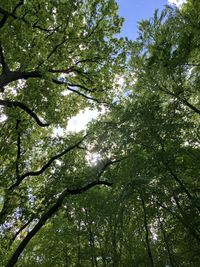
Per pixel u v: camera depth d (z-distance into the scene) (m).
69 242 27.20
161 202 14.45
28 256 28.47
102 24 15.18
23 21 12.78
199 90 11.74
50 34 14.46
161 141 12.88
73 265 28.55
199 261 16.64
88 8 15.07
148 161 12.33
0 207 16.41
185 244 16.80
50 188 15.22
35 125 16.94
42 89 14.54
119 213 11.75
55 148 16.94
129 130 12.98
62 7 13.88
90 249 25.67
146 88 13.18
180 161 12.37
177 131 12.71
